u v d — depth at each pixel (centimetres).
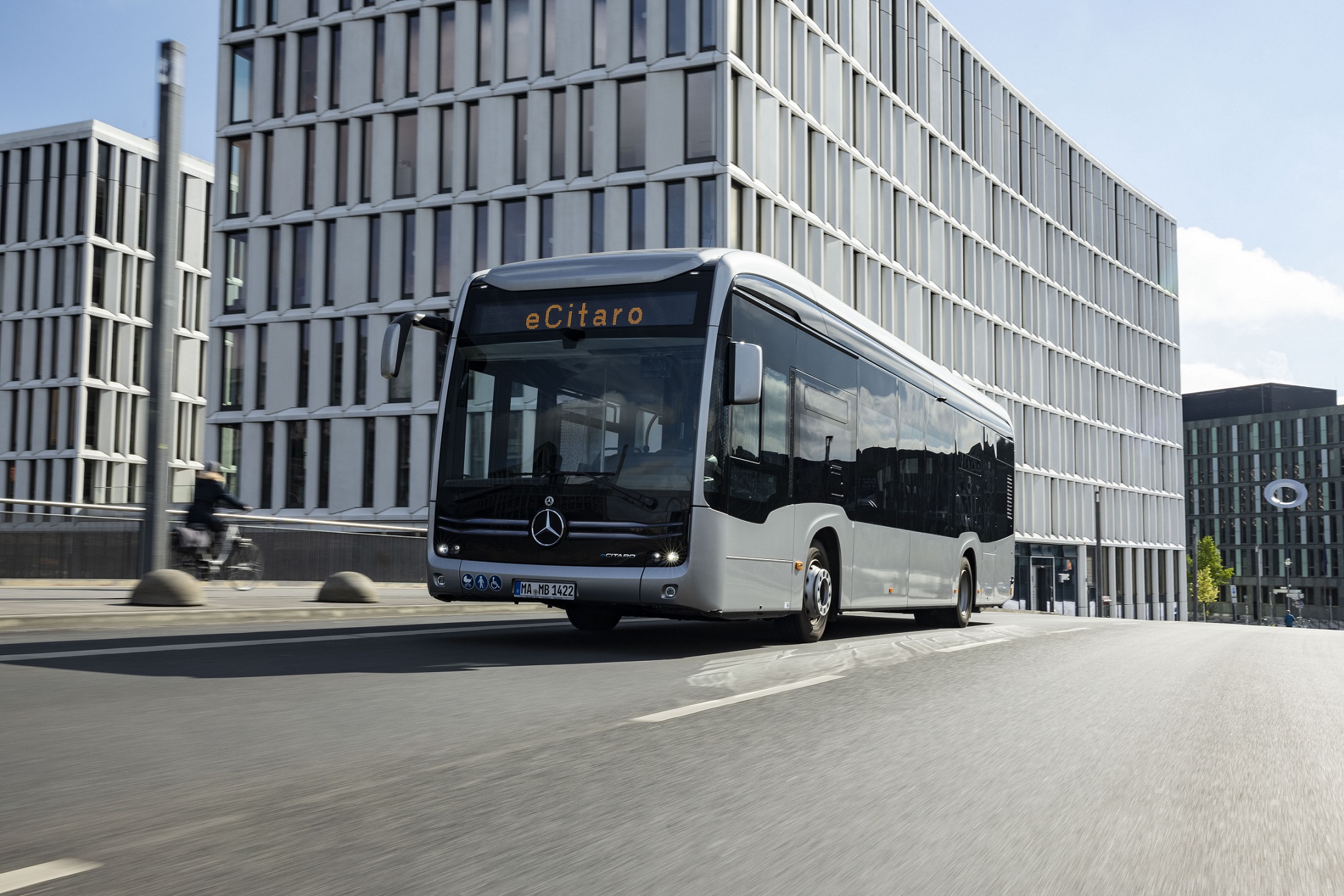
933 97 5553
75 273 6556
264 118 4441
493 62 4138
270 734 579
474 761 526
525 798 457
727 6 3853
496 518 1069
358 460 4219
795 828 421
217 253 4488
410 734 592
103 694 695
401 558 2575
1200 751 609
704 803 456
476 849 382
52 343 6600
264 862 359
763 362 1117
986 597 1891
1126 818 453
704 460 1027
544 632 1313
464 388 1106
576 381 1071
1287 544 13788
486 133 4138
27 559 1833
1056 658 1156
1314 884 371
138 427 6775
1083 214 7225
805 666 987
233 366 4453
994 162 6181
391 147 4256
